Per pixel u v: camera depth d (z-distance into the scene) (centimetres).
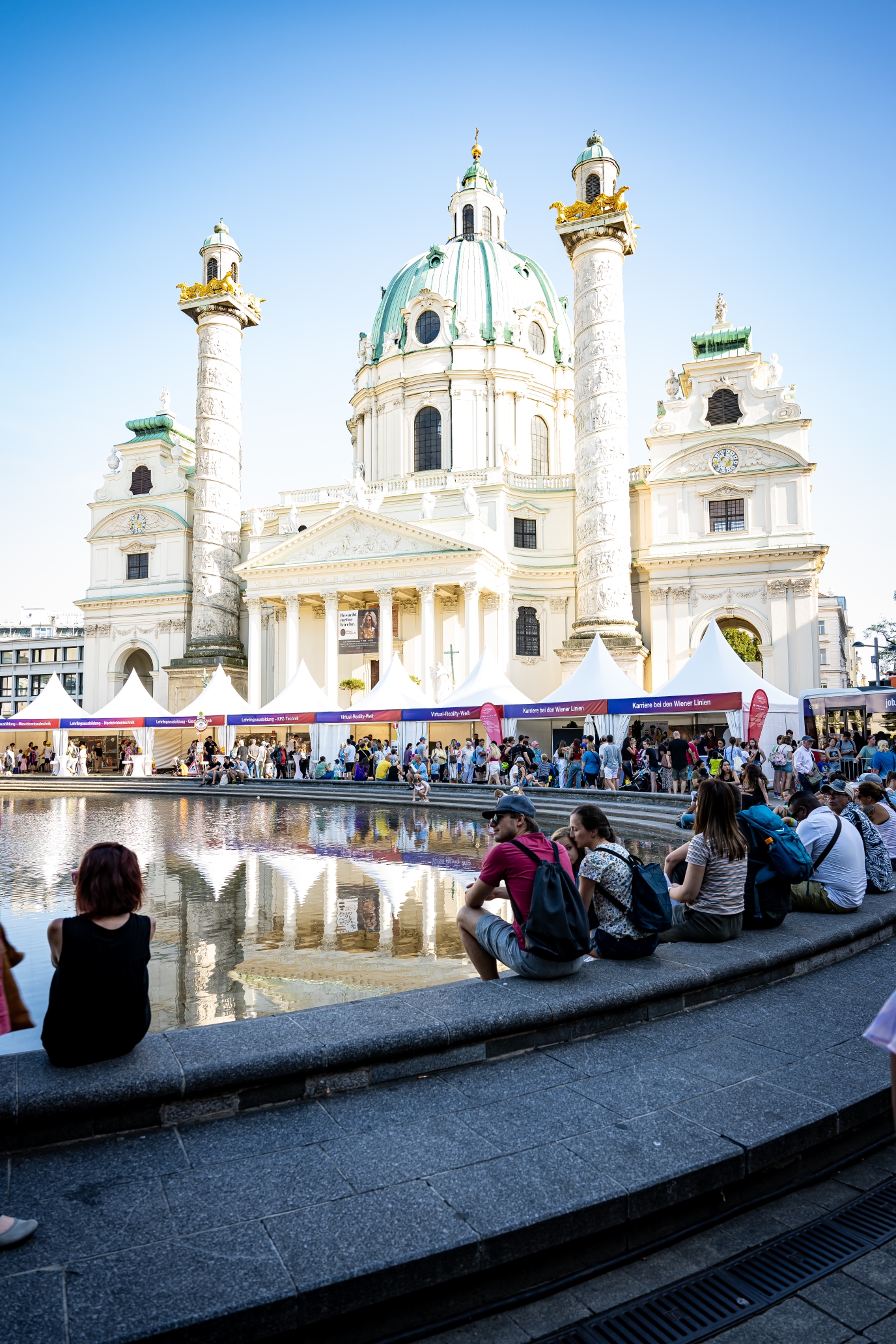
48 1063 439
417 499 5097
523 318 5738
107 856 449
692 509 4612
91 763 5119
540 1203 355
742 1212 400
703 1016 583
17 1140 403
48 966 834
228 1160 395
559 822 2155
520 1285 345
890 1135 472
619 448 4156
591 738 2902
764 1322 327
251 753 4047
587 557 4156
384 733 4781
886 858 889
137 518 5722
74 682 10200
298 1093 458
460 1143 409
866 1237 379
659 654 4584
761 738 2842
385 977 794
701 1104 448
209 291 5078
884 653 6200
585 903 631
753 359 4588
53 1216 349
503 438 5506
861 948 746
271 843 1752
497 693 3072
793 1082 474
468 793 2817
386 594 4578
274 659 5216
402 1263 318
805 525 4419
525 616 5097
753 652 6244
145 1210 354
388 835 1886
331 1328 312
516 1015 512
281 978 790
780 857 705
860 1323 325
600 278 4191
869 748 2041
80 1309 293
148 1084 419
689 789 2448
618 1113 437
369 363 5928
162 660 5553
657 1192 372
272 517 5431
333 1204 356
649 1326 325
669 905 620
